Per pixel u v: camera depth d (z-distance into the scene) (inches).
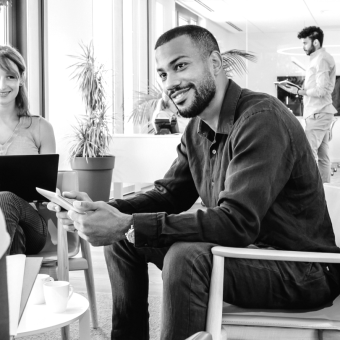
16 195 87.3
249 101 62.9
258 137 58.8
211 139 67.2
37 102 213.6
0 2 197.3
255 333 56.1
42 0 213.9
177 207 74.6
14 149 109.1
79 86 221.6
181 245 55.8
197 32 63.6
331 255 53.1
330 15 388.2
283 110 62.0
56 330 92.2
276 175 58.9
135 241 57.1
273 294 58.3
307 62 403.2
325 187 70.1
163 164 189.6
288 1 358.6
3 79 107.3
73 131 229.9
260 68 410.6
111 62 281.7
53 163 88.4
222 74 65.4
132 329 68.5
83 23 239.1
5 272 19.3
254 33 412.2
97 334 91.3
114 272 68.3
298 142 61.1
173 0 358.3
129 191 299.6
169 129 201.0
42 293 61.7
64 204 60.2
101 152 216.2
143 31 318.7
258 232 57.9
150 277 132.9
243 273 57.2
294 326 54.9
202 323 54.7
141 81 318.0
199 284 54.4
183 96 64.0
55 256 89.0
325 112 234.2
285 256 52.6
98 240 58.5
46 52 216.5
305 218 62.7
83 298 64.3
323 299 60.7
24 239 88.0
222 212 56.6
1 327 18.9
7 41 202.8
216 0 362.0
